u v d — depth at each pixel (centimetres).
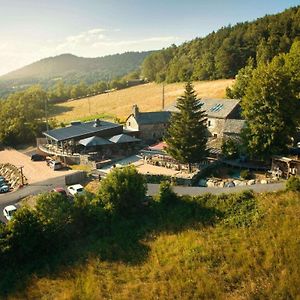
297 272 3053
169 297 2989
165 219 4091
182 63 17288
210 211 4031
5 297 3209
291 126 5166
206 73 14625
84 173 5734
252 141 5138
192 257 3397
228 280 3095
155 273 3284
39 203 3900
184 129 5297
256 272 3130
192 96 5378
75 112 13900
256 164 5428
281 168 5053
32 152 8319
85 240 3891
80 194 4203
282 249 3300
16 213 3722
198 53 17612
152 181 5269
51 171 6456
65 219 3925
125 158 6612
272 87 5038
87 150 6950
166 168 5775
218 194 4241
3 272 3522
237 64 13762
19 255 3619
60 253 3741
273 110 5056
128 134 7600
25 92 16275
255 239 3481
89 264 3506
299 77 5862
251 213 3841
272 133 5006
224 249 3434
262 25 14438
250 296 2888
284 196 3966
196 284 3092
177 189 4612
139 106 12550
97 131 7356
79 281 3297
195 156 5334
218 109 6944
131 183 4209
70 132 7481
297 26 13288
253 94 5231
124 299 3012
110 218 4097
